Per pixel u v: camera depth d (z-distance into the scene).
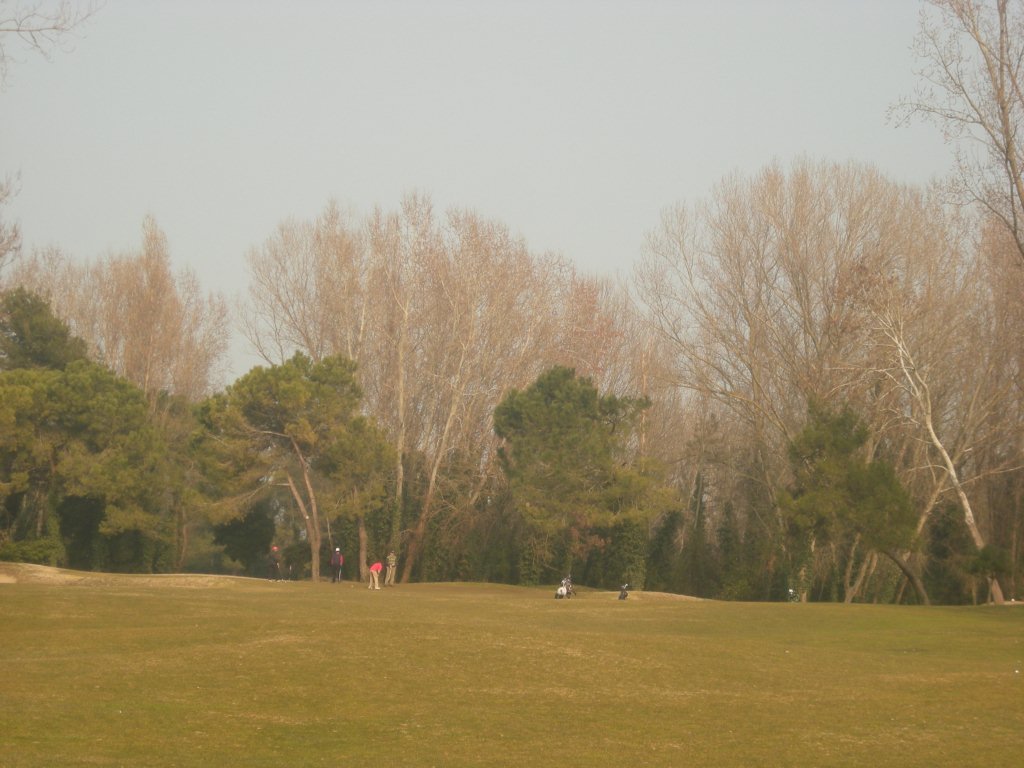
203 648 32.44
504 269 106.75
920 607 59.88
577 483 92.81
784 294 90.38
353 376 96.56
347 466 92.38
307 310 109.94
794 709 26.38
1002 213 62.91
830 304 85.00
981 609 58.59
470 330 103.81
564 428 92.62
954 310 82.19
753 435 96.38
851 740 22.72
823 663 35.25
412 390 108.94
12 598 44.44
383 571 104.25
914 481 88.06
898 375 82.31
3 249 55.56
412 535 105.25
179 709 24.45
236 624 38.34
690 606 59.69
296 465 97.94
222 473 90.69
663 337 100.31
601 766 20.25
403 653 32.31
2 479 90.69
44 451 89.12
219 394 92.81
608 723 24.48
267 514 112.62
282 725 23.50
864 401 85.94
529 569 97.12
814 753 21.44
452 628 37.84
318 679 28.39
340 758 20.67
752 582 97.81
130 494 91.75
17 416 87.81
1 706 23.59
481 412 108.75
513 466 96.00
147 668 28.98
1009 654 39.41
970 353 83.44
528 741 22.50
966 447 82.50
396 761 20.50
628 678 30.53
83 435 91.75
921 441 79.62
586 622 48.12
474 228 106.56
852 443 73.81
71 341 105.44
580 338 110.62
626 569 97.25
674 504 97.62
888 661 36.62
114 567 96.69
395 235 108.44
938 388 84.56
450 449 107.50
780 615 53.84
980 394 84.00
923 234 84.62
